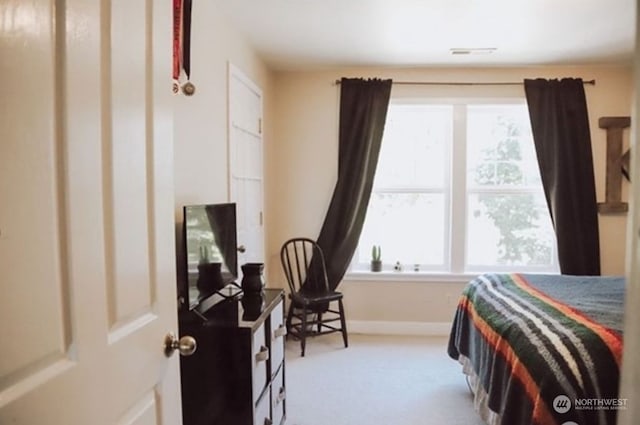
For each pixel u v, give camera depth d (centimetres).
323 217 398
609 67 373
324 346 361
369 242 406
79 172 78
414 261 405
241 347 177
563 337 162
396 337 384
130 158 96
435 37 305
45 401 69
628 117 372
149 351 105
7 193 61
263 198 358
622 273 377
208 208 198
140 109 102
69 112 75
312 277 382
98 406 83
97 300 83
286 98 395
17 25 63
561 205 370
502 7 255
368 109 382
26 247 65
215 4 244
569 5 252
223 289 235
